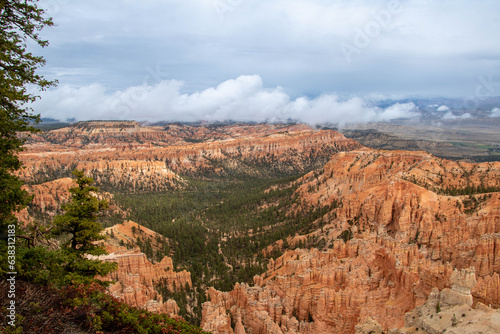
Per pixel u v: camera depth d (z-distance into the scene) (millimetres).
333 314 62969
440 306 42938
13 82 33875
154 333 33344
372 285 67688
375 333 45594
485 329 36312
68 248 40500
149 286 84500
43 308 27328
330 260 83875
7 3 33312
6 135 35344
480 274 70688
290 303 69562
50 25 36406
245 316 68812
